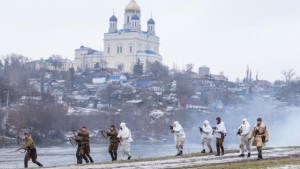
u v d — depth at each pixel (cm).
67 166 4503
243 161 4750
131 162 4741
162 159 4966
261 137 4825
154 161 4788
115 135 5247
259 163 4475
